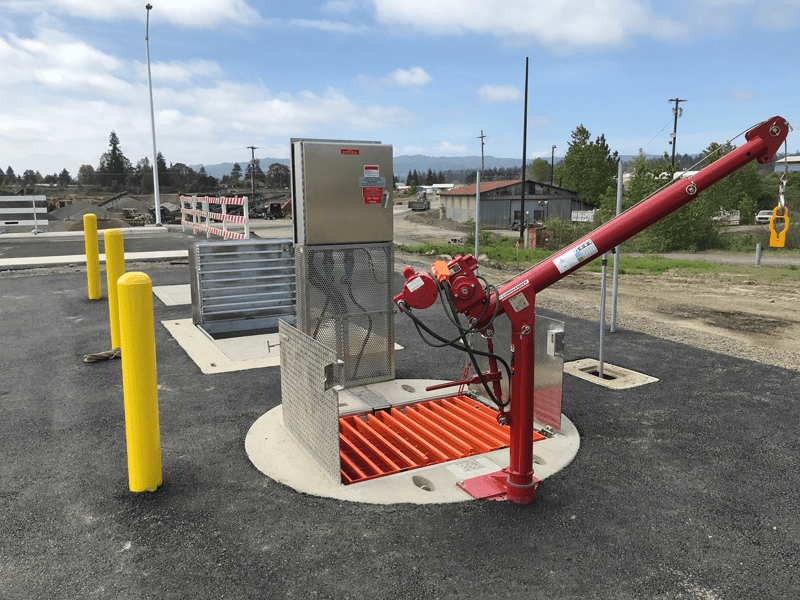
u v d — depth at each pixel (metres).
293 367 4.59
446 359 7.21
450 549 3.27
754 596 2.89
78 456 4.45
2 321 9.02
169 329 8.50
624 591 2.92
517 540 3.36
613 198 31.66
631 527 3.51
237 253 8.75
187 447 4.62
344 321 6.01
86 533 3.41
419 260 21.06
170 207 50.25
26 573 3.04
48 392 5.90
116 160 161.00
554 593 2.90
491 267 20.50
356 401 5.62
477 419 5.29
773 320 10.86
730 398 5.86
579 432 5.00
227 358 7.10
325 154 5.61
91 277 10.62
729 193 43.91
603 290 6.44
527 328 3.61
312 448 4.36
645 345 8.00
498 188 51.12
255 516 3.60
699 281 16.89
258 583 2.96
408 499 3.80
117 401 5.65
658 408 5.57
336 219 5.77
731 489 4.00
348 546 3.29
